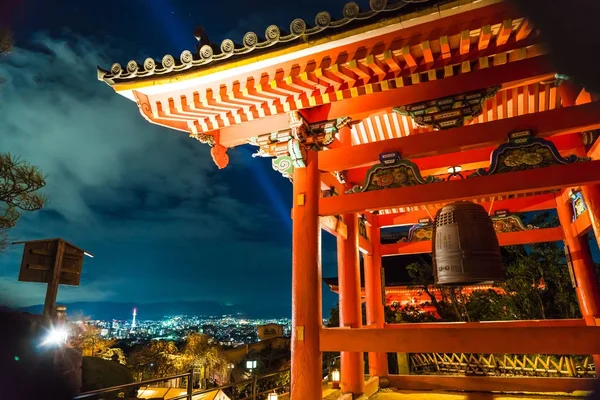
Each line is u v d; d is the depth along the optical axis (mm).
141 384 5918
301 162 6551
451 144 5828
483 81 5582
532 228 9062
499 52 5129
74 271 8734
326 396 7488
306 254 6180
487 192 5504
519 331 5012
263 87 5984
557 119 5441
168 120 6977
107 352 29469
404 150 6117
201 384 30297
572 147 7285
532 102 7508
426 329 5445
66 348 8914
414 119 5969
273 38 5566
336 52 5547
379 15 5070
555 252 13195
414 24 5035
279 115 6812
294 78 5809
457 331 5289
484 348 5109
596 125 5262
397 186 6031
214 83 6207
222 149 7340
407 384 9383
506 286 13953
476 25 4867
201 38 6238
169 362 31000
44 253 8305
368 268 9984
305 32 5410
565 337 4805
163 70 6191
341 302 7852
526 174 5395
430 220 9914
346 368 7820
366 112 6258
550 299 13727
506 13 4559
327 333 5891
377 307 9602
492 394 8555
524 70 5395
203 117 6867
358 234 8742
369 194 6109
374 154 6258
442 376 9195
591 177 5109
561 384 8289
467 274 5555
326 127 6473
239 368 37062
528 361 11555
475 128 5773
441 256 5812
